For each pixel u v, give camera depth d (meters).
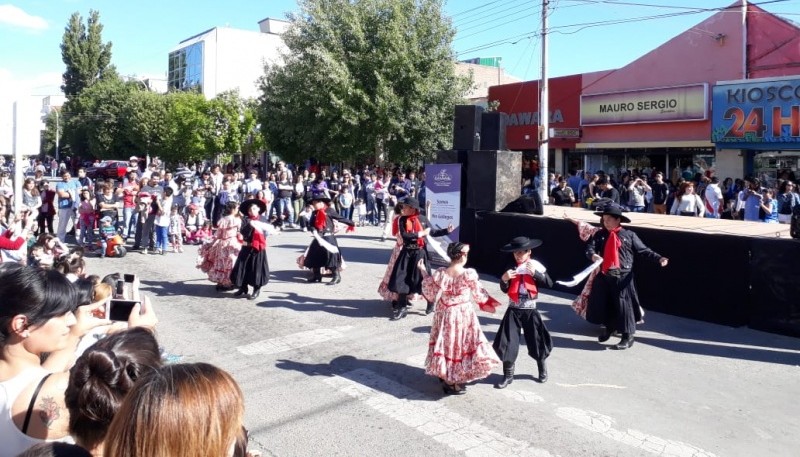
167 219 14.88
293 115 28.09
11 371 2.63
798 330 8.00
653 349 7.68
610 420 5.62
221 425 1.79
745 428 5.47
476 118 12.48
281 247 15.67
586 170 24.98
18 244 8.54
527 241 6.41
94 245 14.99
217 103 40.84
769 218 14.90
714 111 20.33
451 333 6.12
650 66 22.56
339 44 26.61
